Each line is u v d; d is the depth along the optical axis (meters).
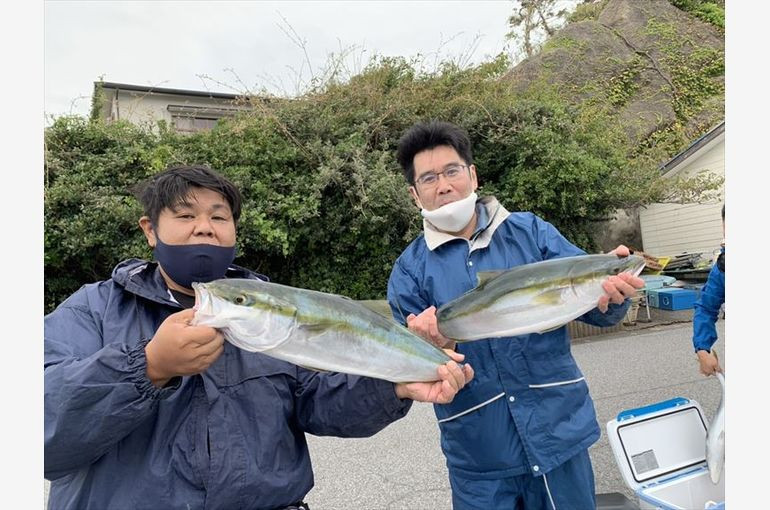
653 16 19.27
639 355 6.82
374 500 3.36
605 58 17.86
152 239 1.55
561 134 9.88
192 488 1.31
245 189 7.67
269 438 1.42
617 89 17.11
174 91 11.17
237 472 1.34
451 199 2.19
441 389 1.56
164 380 1.21
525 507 2.11
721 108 16.33
